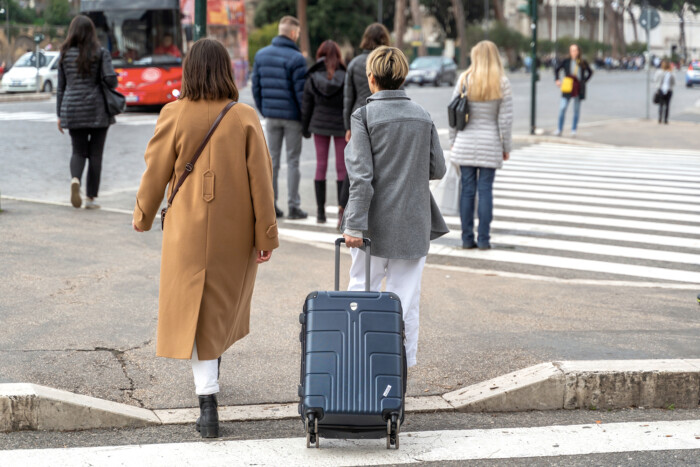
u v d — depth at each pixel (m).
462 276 7.58
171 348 4.12
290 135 9.87
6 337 5.50
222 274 4.16
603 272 8.02
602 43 98.88
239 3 32.03
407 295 4.75
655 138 20.84
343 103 9.32
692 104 35.56
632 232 9.94
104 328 5.77
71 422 4.34
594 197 12.40
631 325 6.08
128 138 18.03
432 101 31.23
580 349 5.50
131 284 6.85
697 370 4.88
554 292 7.03
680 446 4.23
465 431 4.39
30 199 10.80
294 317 6.14
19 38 34.31
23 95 31.08
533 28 20.64
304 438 4.27
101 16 24.23
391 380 3.93
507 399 4.75
